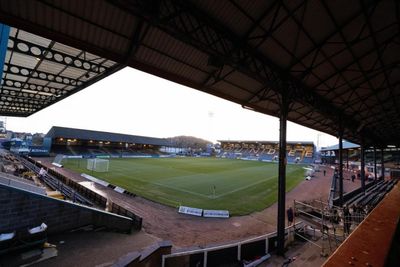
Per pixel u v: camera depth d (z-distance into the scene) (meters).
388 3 6.22
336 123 15.24
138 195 18.31
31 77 14.36
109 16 5.68
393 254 1.16
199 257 7.52
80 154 55.34
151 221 12.69
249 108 11.84
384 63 9.03
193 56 7.65
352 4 6.27
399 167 45.69
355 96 12.60
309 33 7.19
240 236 11.42
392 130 24.62
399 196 2.50
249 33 6.83
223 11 6.09
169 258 6.91
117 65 12.09
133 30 6.17
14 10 5.01
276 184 26.25
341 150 15.62
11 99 21.81
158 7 5.04
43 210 8.16
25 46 10.52
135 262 5.45
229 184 25.23
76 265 6.76
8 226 7.37
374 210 1.94
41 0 4.99
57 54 11.25
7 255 6.90
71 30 5.76
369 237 1.31
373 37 7.44
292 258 8.28
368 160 57.09
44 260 6.84
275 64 8.52
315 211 13.01
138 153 69.12
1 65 7.18
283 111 9.36
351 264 0.98
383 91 12.09
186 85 8.83
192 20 6.33
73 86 16.69
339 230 10.38
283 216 9.02
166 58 7.46
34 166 25.09
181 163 49.28
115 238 8.96
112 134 66.81
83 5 5.33
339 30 7.09
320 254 8.52
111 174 28.34
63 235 8.48
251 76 7.70
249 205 17.08
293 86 9.76
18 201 7.58
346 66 9.06
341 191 15.58
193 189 21.72
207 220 13.59
